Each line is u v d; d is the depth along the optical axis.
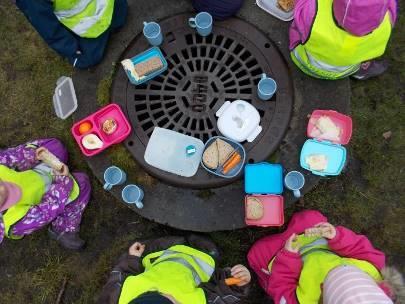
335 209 1.71
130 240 1.74
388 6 1.16
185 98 1.56
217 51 1.58
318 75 1.51
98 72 1.61
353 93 1.77
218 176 1.52
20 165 1.58
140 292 1.19
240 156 1.49
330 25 1.26
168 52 1.59
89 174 1.77
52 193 1.56
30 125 1.82
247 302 1.69
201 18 1.54
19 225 1.50
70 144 1.79
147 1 1.62
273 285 1.44
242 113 1.51
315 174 1.51
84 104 1.59
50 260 1.78
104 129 1.51
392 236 1.69
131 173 1.56
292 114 1.54
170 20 1.60
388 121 1.75
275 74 1.56
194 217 1.52
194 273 1.38
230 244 1.70
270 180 1.48
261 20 1.58
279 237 1.58
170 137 1.55
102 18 1.48
